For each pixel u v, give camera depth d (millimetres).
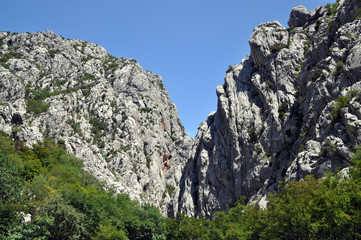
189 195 147250
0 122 137875
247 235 60688
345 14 100500
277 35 131250
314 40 111750
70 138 158375
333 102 84688
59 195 56781
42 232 44219
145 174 187875
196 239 79125
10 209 41625
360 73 83312
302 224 41781
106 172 155000
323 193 37562
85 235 57500
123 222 75938
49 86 190750
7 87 158500
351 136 74500
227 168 127062
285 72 118438
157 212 87062
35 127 143625
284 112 111438
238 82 138375
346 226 33500
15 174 54875
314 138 87688
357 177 36875
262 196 102750
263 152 111500
